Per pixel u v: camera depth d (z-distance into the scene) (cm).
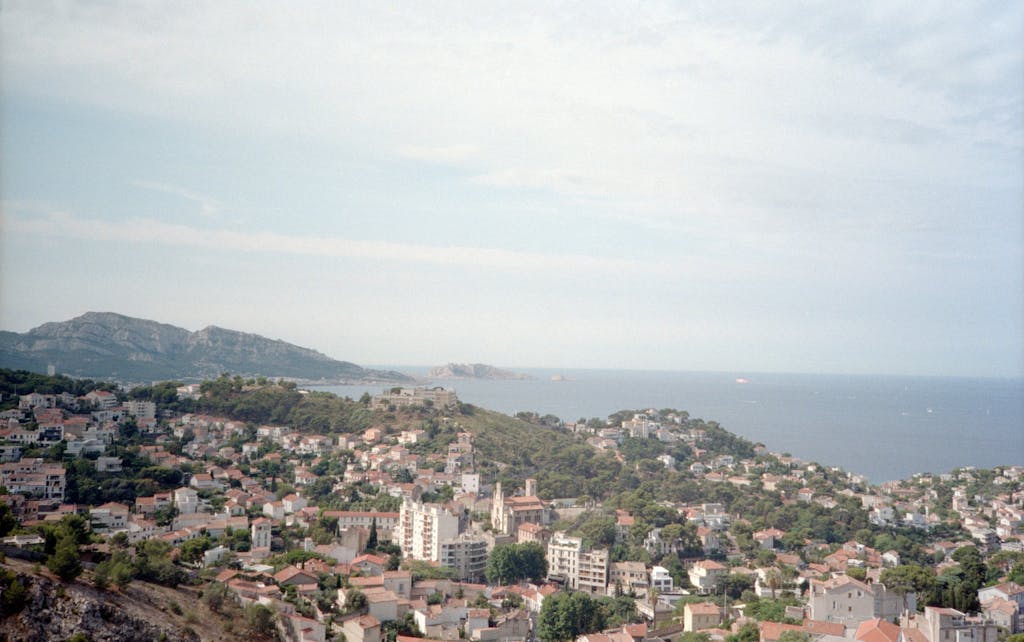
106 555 19025
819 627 18888
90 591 16712
